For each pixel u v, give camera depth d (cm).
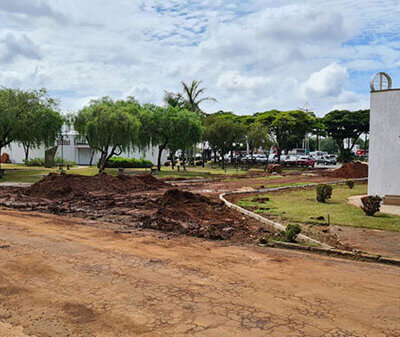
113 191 2069
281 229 1070
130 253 791
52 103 3278
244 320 462
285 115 5338
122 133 3272
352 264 733
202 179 3058
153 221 1188
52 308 497
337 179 3128
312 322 457
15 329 438
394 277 647
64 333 428
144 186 2280
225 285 591
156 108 3978
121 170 3481
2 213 1352
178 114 3856
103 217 1288
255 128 5159
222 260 747
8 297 534
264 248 869
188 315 476
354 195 1922
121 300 525
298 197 1844
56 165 4444
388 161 1523
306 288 580
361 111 6244
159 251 816
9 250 796
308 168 5016
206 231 1044
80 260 727
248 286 587
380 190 1544
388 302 526
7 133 3077
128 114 3347
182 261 734
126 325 448
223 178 3203
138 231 1051
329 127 6381
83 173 3306
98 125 3231
